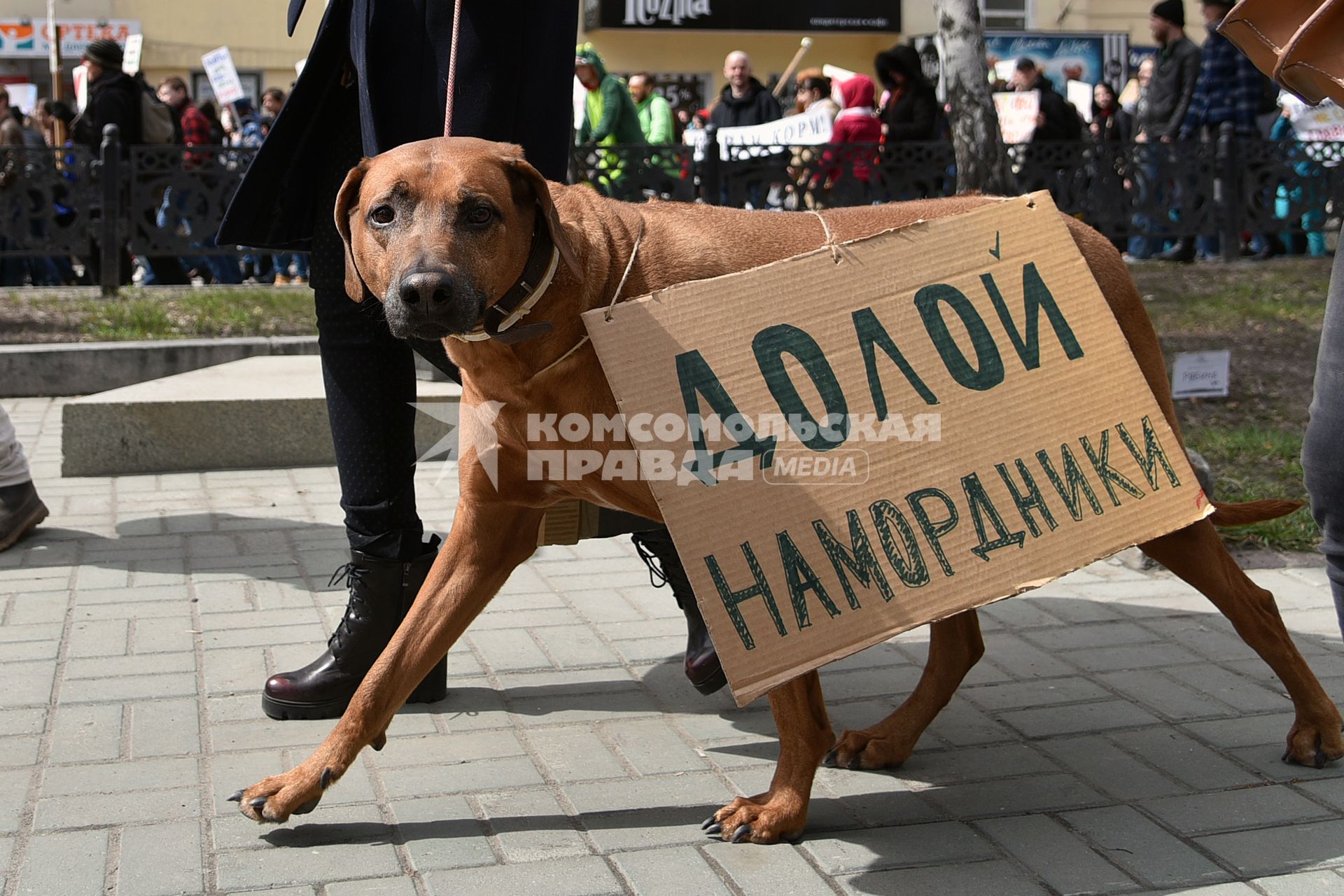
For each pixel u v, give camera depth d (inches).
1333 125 401.4
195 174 362.0
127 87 390.9
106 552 177.3
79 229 359.9
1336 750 115.2
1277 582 168.6
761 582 96.0
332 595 160.7
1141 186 378.3
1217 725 125.3
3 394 289.3
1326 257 408.2
